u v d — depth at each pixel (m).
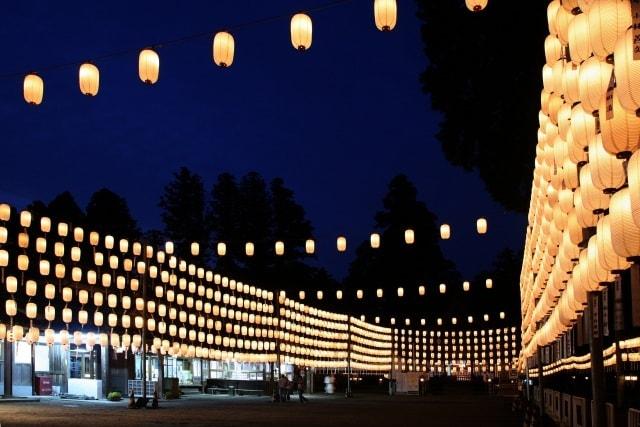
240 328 35.72
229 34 12.97
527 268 24.92
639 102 5.82
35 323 31.14
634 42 5.79
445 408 31.27
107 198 59.44
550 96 10.55
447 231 27.56
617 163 7.42
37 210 51.69
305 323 40.84
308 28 12.30
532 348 25.27
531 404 19.12
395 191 67.75
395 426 21.77
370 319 64.06
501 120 21.75
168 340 32.84
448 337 58.00
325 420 23.80
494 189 23.33
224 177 65.94
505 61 20.73
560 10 8.66
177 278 32.59
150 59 13.30
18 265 25.27
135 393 36.47
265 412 27.44
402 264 65.88
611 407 10.27
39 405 29.27
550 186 12.20
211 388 43.28
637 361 14.86
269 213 66.81
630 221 6.71
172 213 63.06
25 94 14.07
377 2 11.34
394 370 53.84
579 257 10.73
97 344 33.19
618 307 12.77
